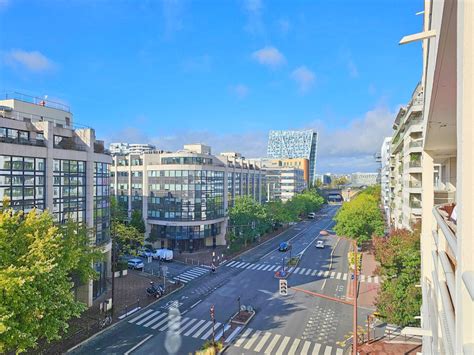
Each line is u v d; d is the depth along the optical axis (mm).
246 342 27969
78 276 32844
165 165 63812
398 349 26578
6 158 27078
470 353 4688
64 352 25688
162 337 28734
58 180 32031
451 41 6988
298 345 27453
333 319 32438
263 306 35938
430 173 20531
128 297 38188
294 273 48906
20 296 18047
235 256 59000
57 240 21922
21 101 36625
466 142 4910
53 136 32625
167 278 46281
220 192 69125
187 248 62969
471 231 5004
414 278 26969
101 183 38625
